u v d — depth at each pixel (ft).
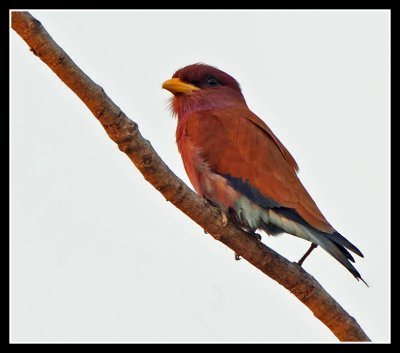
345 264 37.09
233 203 39.86
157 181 33.04
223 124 41.42
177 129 44.39
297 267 37.27
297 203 39.06
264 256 36.55
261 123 41.91
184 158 42.24
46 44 29.07
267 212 39.37
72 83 29.89
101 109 30.58
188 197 34.17
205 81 45.73
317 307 37.29
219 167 40.29
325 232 38.17
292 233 38.91
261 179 39.50
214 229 35.63
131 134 31.35
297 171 42.14
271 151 40.29
